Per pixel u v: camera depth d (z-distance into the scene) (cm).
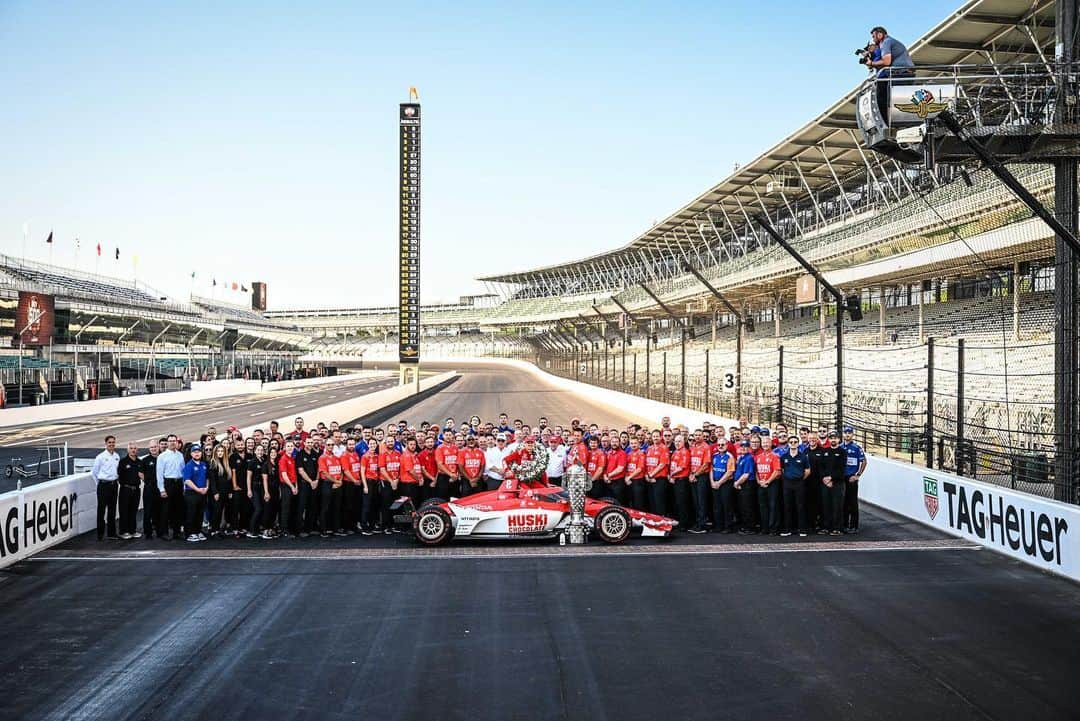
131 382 6128
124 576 1044
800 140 3972
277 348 11431
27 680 690
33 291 5044
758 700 643
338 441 1327
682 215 5994
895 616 868
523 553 1183
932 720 604
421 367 14288
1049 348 2412
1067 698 645
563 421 3806
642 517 1268
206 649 768
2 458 2438
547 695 655
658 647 771
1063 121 1273
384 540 1284
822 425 1596
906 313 3981
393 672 707
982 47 2505
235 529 1318
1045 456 1523
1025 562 1105
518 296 13912
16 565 1104
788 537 1297
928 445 1570
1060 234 1161
